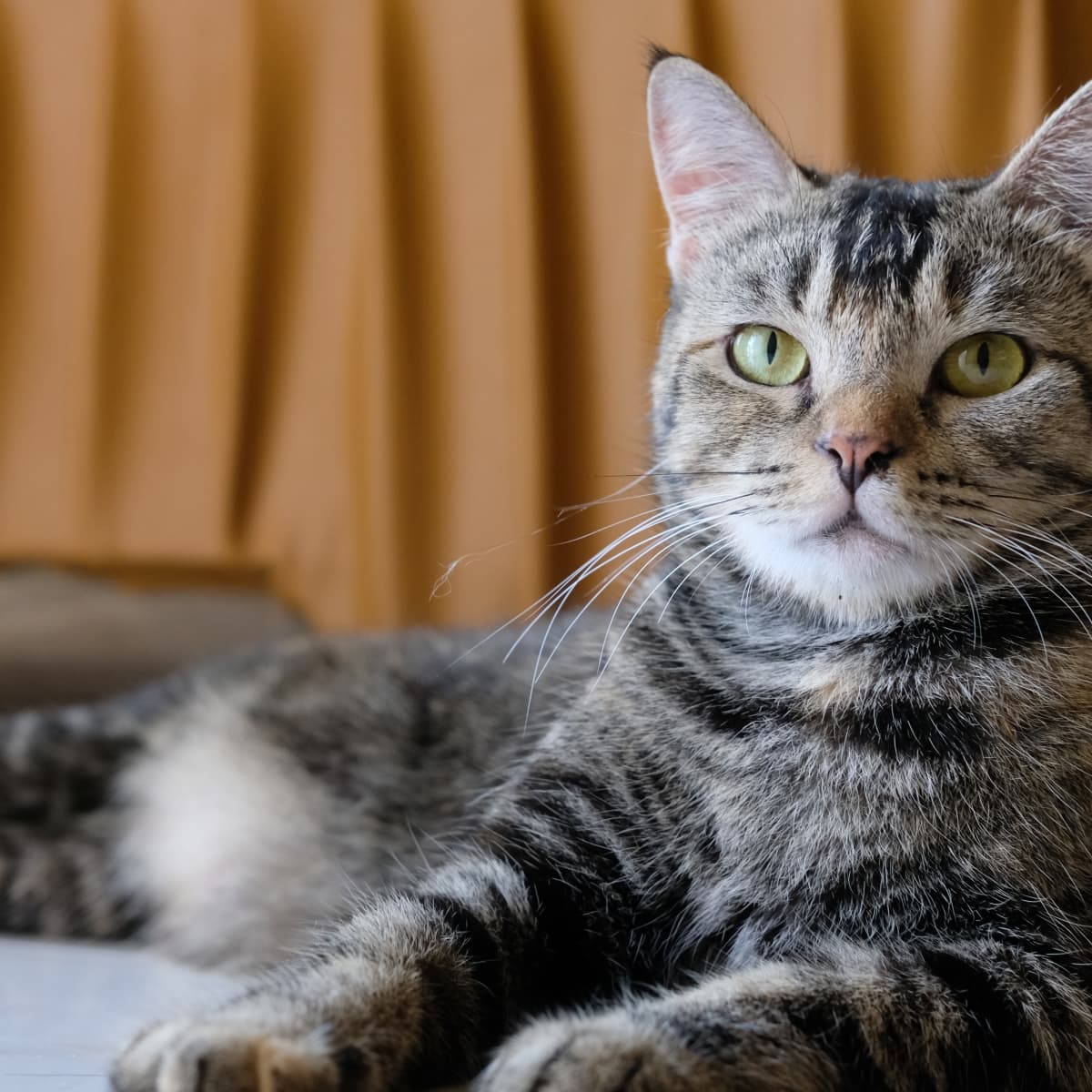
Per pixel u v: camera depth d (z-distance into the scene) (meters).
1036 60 0.74
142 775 0.59
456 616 0.83
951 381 0.47
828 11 0.76
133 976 0.53
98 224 0.87
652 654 0.49
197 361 0.87
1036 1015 0.42
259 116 0.87
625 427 0.81
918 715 0.46
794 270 0.49
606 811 0.47
